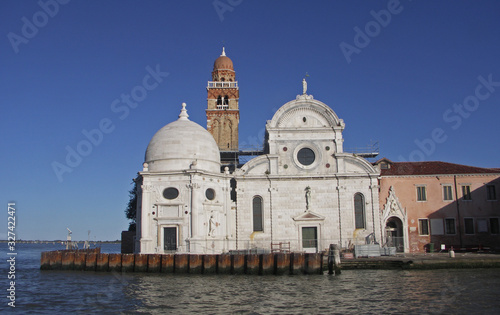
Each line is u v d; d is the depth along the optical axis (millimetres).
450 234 64750
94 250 69750
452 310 32031
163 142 61656
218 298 37031
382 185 65688
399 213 64438
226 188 62625
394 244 64250
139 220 61312
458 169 66688
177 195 58688
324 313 31859
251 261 48656
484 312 31406
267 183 63312
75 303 36656
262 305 34406
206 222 59062
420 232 64875
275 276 47438
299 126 64562
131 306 35094
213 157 63469
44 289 42875
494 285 40812
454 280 43562
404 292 38062
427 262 51438
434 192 65625
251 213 62688
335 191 62969
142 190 59219
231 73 93562
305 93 65438
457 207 65250
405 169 67438
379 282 42938
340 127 64250
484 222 65000
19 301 37625
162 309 33906
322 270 48000
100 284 45156
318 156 63812
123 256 52625
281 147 64125
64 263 57156
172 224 58062
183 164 60406
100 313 33281
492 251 63562
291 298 36531
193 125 64250
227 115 89250
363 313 31641
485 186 65625
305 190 62938
